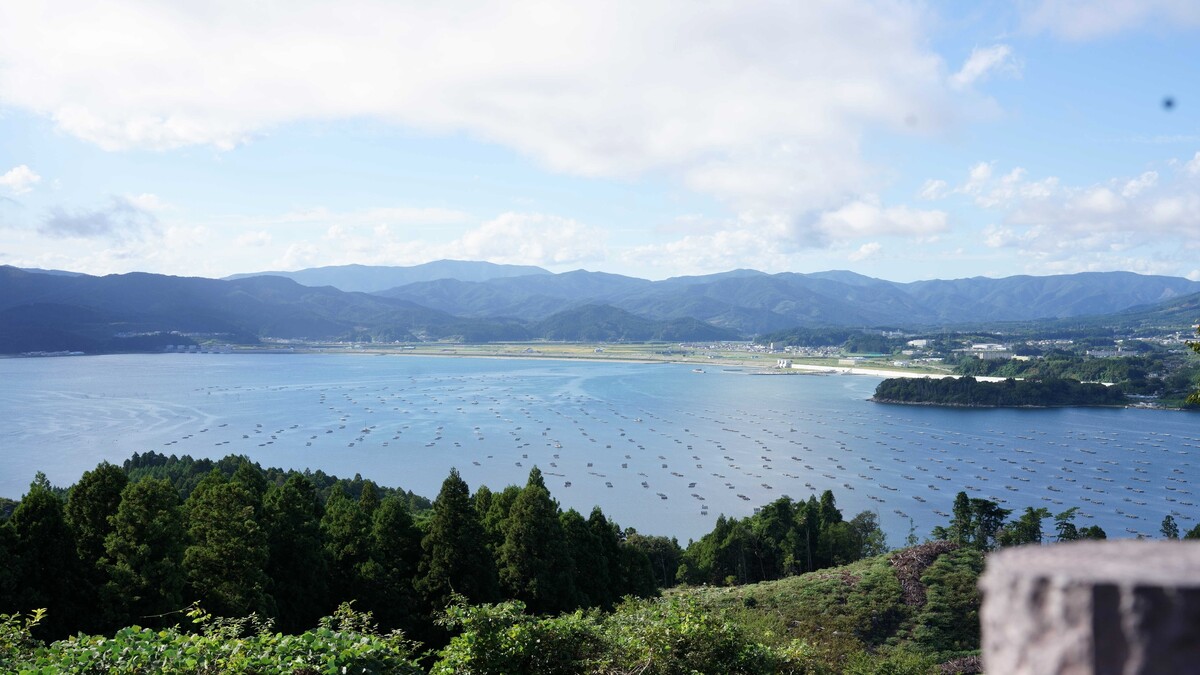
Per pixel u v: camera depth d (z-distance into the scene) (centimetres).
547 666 1267
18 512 2602
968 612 3431
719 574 5969
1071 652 111
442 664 1245
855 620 3331
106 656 965
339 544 3500
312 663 1011
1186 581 104
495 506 4356
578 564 4062
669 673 1310
